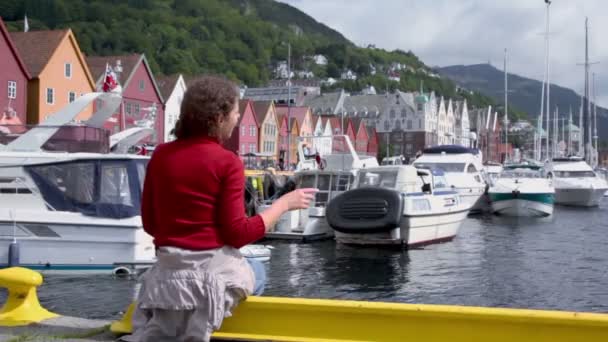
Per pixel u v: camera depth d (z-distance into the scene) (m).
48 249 13.26
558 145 97.56
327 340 4.02
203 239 3.23
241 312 4.14
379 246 20.98
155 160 3.32
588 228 28.64
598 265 17.92
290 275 16.22
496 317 3.74
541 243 22.98
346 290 14.38
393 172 22.62
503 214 34.94
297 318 4.07
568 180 43.12
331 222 20.38
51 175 13.60
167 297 3.21
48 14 129.62
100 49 130.88
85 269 13.32
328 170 25.16
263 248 18.42
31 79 48.88
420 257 19.12
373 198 19.92
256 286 4.15
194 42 158.75
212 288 3.19
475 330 3.79
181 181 3.20
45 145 15.24
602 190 43.00
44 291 12.11
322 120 104.81
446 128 142.75
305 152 29.78
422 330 3.88
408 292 14.19
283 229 23.12
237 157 3.31
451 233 23.06
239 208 3.24
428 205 21.28
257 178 28.08
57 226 13.24
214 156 3.21
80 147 15.30
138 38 134.88
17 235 13.20
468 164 35.72
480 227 28.98
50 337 4.35
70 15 138.25
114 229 13.27
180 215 3.23
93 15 143.25
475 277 15.95
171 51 139.62
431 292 14.19
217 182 3.21
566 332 3.64
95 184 13.53
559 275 16.28
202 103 3.25
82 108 16.12
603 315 3.61
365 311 3.96
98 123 17.11
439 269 17.12
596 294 14.02
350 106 145.50
